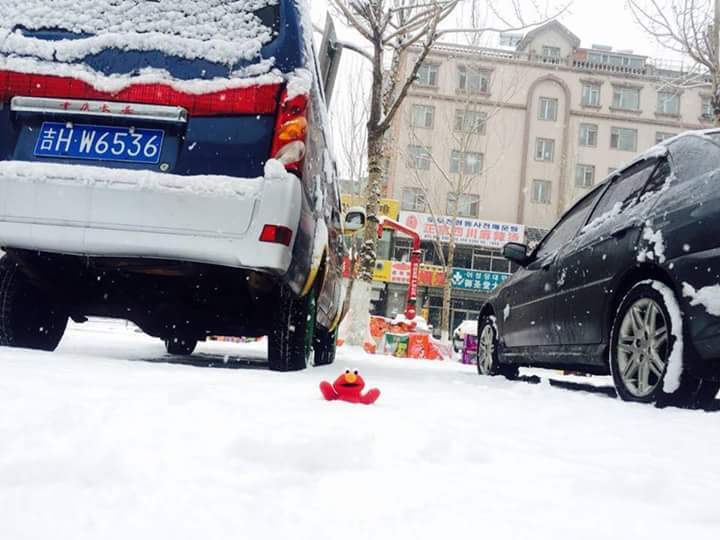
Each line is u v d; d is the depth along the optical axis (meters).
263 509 0.89
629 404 2.81
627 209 3.48
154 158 2.91
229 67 2.97
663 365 2.83
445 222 28.31
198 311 3.62
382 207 22.98
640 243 3.09
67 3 3.08
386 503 0.96
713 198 2.77
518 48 34.69
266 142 2.93
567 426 1.98
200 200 2.83
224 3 3.09
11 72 2.97
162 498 0.90
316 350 5.55
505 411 2.23
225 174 2.89
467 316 32.47
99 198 2.85
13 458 1.01
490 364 5.52
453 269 31.58
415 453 1.30
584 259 3.73
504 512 0.95
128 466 1.04
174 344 5.54
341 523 0.86
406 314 14.63
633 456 1.50
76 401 1.58
